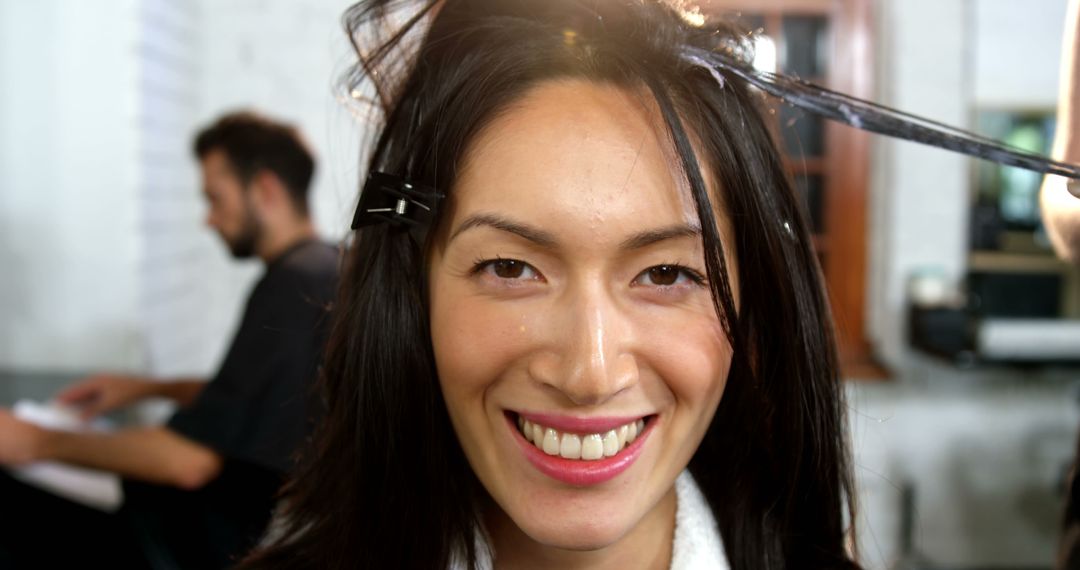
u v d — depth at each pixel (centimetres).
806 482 64
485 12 57
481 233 49
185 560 138
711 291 50
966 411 243
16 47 197
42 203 201
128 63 198
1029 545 245
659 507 61
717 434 65
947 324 227
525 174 48
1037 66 225
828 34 238
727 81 56
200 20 240
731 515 65
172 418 141
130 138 200
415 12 63
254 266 250
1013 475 244
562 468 50
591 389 47
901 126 51
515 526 61
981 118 227
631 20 53
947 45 226
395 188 54
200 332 247
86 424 160
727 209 55
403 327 59
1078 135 55
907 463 245
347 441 63
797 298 60
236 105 243
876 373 240
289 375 137
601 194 47
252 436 136
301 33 240
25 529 136
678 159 49
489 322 50
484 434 52
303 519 68
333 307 74
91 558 137
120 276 202
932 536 246
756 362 61
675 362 50
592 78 50
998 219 231
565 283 49
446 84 55
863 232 246
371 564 61
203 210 247
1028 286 230
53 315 203
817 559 66
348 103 68
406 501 61
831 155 245
